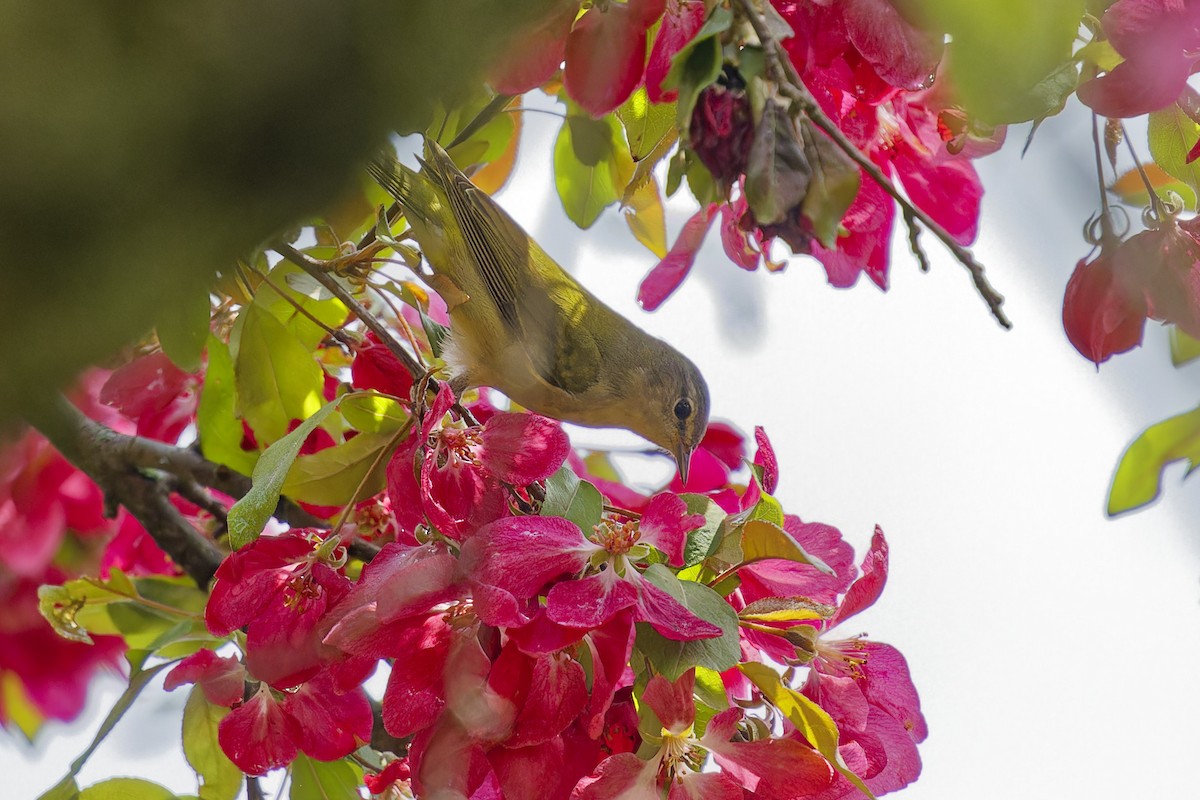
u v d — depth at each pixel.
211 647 3.26
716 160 3.08
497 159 3.30
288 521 3.26
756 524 3.14
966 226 3.19
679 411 3.33
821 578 3.15
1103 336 3.14
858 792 3.15
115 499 3.28
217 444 3.26
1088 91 3.12
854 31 3.11
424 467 3.15
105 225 1.70
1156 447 3.13
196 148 1.75
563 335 3.31
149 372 3.26
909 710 3.18
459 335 3.28
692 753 3.14
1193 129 3.17
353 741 3.19
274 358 3.23
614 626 3.12
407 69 1.89
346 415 3.22
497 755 3.13
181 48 1.73
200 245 1.76
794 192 3.07
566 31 3.12
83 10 1.69
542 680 3.12
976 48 3.02
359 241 3.24
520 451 3.15
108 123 1.69
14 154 1.66
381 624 3.13
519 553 3.13
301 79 1.80
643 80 3.17
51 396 1.76
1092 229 3.14
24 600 3.29
